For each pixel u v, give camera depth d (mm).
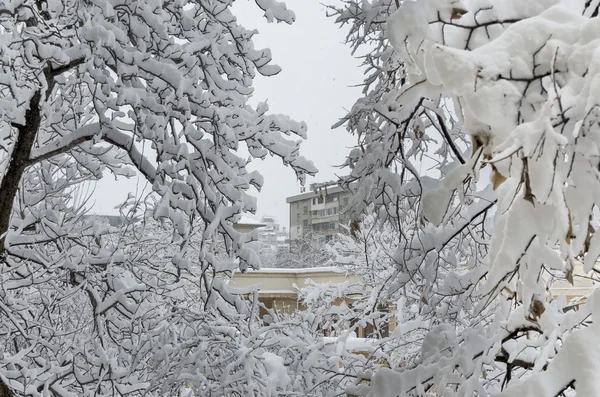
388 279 6332
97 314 8164
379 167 5809
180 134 7316
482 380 5793
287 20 7426
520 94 2043
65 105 9289
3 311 7973
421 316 6828
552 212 2154
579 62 2027
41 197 9172
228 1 7324
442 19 2256
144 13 6758
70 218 10062
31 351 8477
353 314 10047
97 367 8266
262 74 7590
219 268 7516
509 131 2072
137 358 7930
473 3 2277
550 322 3113
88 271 8383
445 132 5199
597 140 2033
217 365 7543
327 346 7699
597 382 2320
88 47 6723
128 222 9242
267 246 43688
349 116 6160
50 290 9727
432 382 4742
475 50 2100
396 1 2660
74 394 8234
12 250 8086
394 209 5805
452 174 2297
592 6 2332
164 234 10625
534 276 2305
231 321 7852
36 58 6562
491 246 2406
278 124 7863
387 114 5414
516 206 2221
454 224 5398
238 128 7602
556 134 1888
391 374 4867
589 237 2203
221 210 7395
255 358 7312
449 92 2270
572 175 2139
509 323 3857
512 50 2078
